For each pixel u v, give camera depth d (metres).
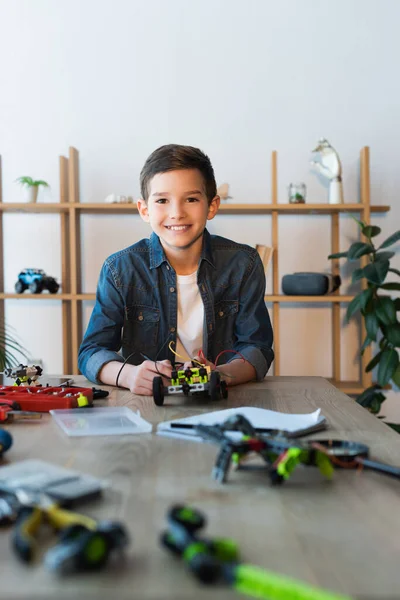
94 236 2.77
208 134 2.75
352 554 0.41
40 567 0.40
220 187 2.58
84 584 0.37
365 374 2.56
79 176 2.76
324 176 2.71
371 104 2.75
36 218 2.76
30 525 0.44
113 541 0.39
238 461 0.61
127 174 2.76
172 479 0.58
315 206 2.51
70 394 0.99
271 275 2.75
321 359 2.80
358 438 0.74
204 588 0.37
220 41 2.75
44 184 2.59
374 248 2.56
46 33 2.75
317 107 2.75
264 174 2.75
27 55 2.75
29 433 0.78
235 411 0.85
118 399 1.04
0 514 0.47
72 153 2.57
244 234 2.77
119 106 2.76
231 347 1.54
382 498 0.53
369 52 2.74
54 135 2.76
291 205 2.53
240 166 2.75
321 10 2.74
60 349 2.79
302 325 2.80
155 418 0.88
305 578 0.38
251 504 0.51
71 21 2.75
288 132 2.75
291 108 2.75
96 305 1.45
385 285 2.44
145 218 1.48
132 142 2.75
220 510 0.50
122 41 2.75
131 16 2.75
